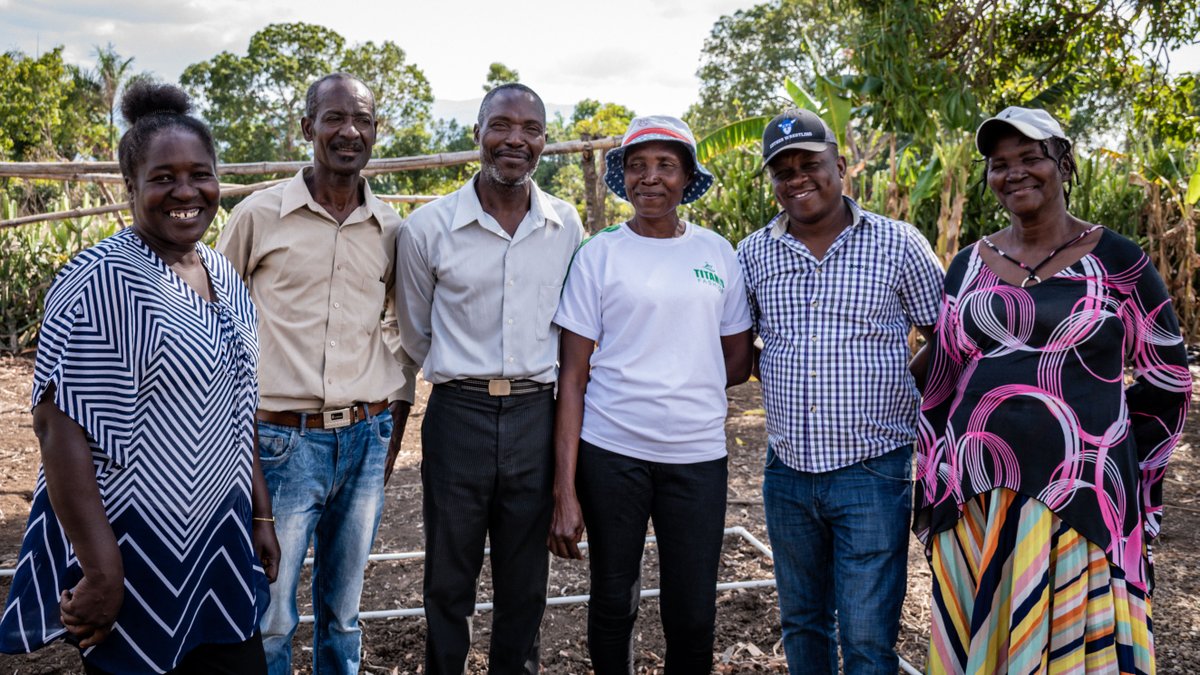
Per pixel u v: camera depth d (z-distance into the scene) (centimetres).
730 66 3422
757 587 374
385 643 327
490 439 256
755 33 3322
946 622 225
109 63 4000
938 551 228
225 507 187
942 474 228
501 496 260
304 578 392
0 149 3297
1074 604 208
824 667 262
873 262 246
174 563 176
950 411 231
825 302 246
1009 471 214
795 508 255
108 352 166
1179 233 939
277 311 250
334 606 265
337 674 268
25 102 3472
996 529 216
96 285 167
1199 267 942
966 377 228
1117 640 210
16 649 172
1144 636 212
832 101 849
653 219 254
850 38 880
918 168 921
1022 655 208
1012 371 218
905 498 248
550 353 262
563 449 254
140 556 173
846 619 243
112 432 166
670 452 249
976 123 819
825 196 248
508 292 256
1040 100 966
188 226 182
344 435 254
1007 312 221
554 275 263
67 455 164
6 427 660
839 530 247
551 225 264
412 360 285
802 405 247
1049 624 211
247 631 190
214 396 181
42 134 3544
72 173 616
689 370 248
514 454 257
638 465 250
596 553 256
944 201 791
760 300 258
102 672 174
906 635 330
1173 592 366
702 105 3462
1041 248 224
